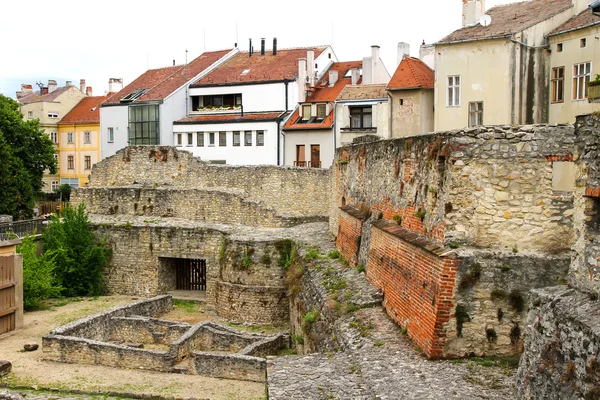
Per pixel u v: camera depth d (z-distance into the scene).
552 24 33.22
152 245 36.34
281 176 40.34
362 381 12.55
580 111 30.31
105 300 35.19
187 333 23.84
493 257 13.10
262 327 29.78
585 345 8.41
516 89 32.72
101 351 22.62
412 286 14.76
